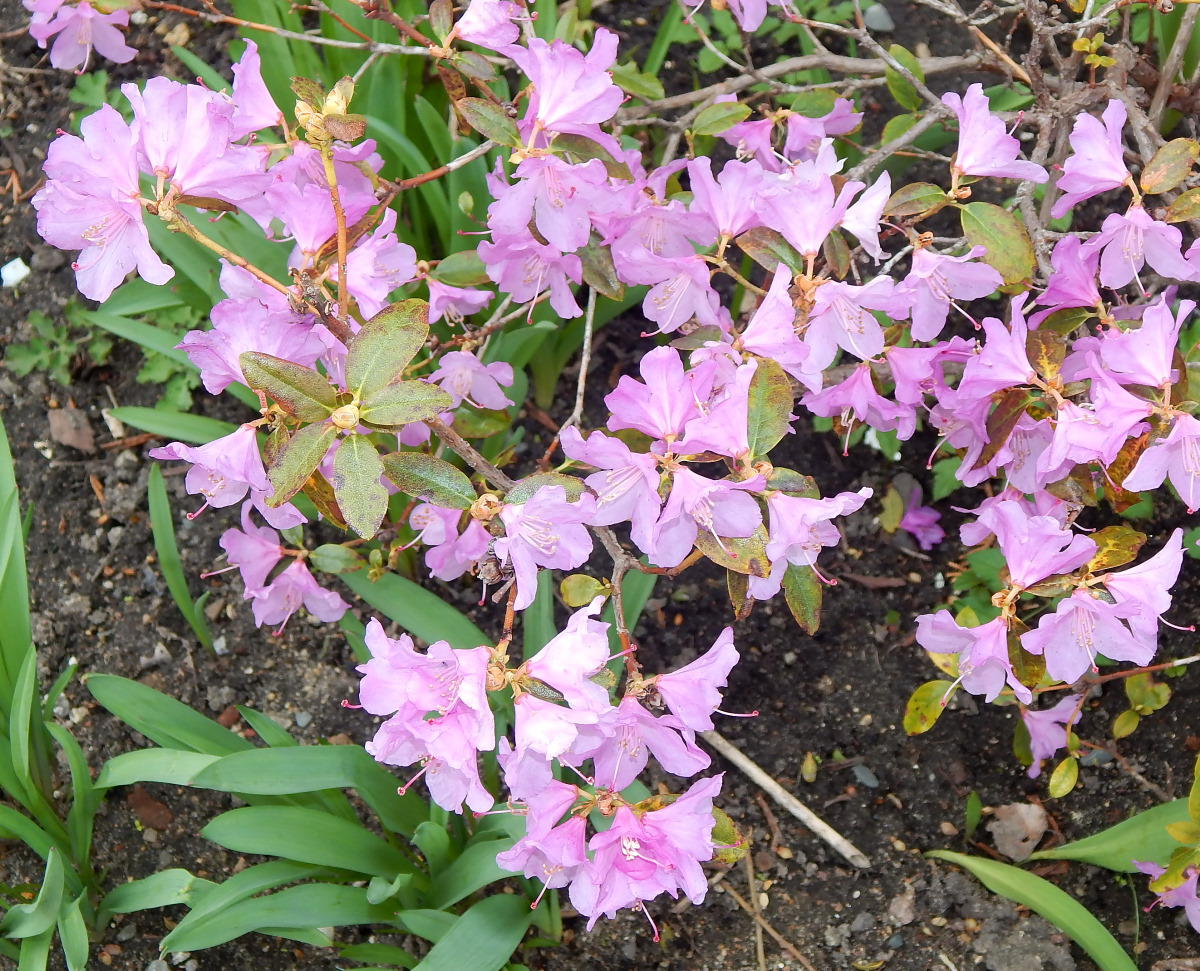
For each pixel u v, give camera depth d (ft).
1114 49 2.64
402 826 2.42
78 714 2.89
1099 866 2.69
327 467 2.05
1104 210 3.22
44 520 3.09
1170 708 2.81
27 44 3.61
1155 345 1.94
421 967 2.20
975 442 2.21
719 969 2.65
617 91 2.03
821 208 2.02
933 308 2.16
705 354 1.98
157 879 2.47
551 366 3.13
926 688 2.44
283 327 1.86
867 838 2.79
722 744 2.83
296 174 2.14
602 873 1.90
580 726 1.84
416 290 2.76
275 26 2.85
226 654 2.98
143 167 1.90
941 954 2.65
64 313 3.26
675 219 2.18
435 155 3.18
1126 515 2.83
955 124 2.57
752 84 2.88
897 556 3.08
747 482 1.83
